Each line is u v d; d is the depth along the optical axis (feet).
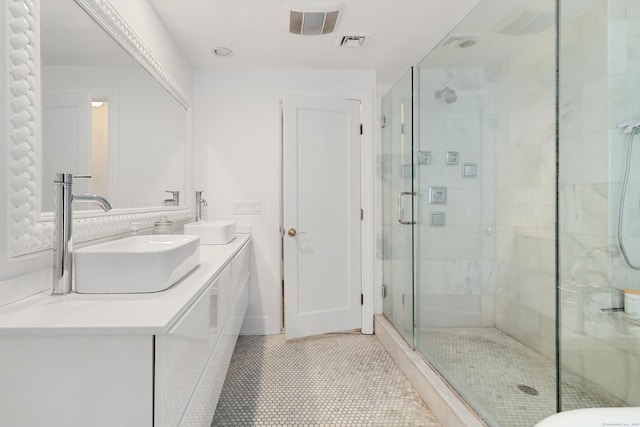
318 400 5.72
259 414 5.31
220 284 4.23
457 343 6.92
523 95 7.27
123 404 2.22
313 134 8.28
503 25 6.10
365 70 8.73
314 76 8.66
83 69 3.74
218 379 4.18
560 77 6.01
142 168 5.39
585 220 5.84
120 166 4.65
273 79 8.57
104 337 2.21
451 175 7.43
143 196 5.45
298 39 7.02
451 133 7.42
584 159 5.87
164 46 6.35
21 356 2.19
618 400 5.18
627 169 5.41
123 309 2.52
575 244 5.87
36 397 2.21
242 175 8.53
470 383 5.36
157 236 4.57
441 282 7.16
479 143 7.63
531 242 6.93
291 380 6.38
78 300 2.74
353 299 8.77
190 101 8.03
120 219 4.55
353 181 8.73
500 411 4.66
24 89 2.78
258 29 6.59
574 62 5.98
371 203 8.79
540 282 6.64
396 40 7.15
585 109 5.87
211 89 8.45
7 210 2.63
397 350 7.10
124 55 4.72
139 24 5.17
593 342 5.51
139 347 2.22
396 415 5.33
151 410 2.23
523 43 6.73
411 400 5.76
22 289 2.78
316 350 7.76
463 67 7.37
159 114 6.11
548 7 5.40
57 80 3.30
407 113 7.48
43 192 3.09
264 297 8.63
